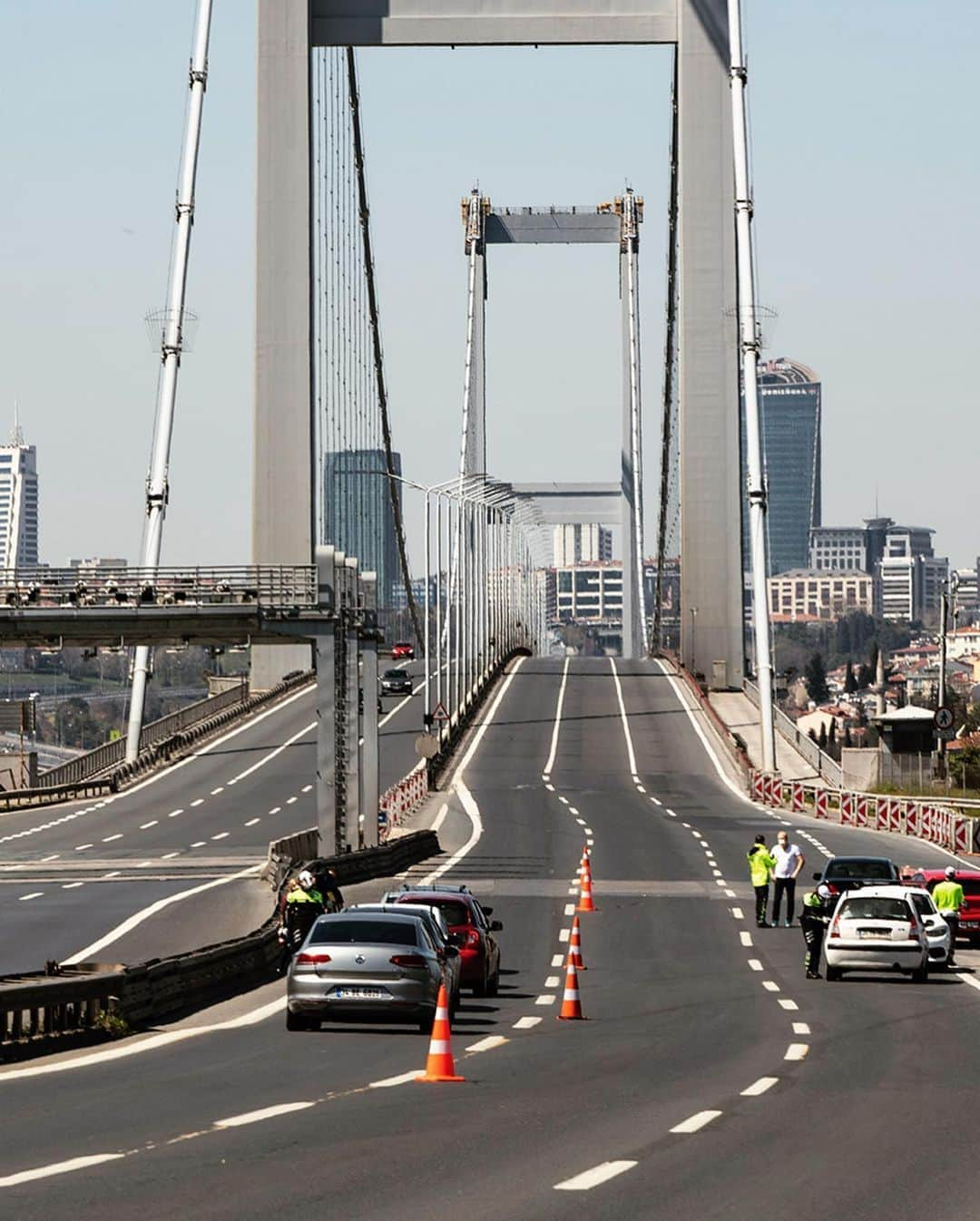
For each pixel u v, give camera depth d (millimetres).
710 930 140625
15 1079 67312
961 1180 45438
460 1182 44281
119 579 197500
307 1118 55438
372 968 81250
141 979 87625
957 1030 84562
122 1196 41906
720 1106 59094
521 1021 88938
